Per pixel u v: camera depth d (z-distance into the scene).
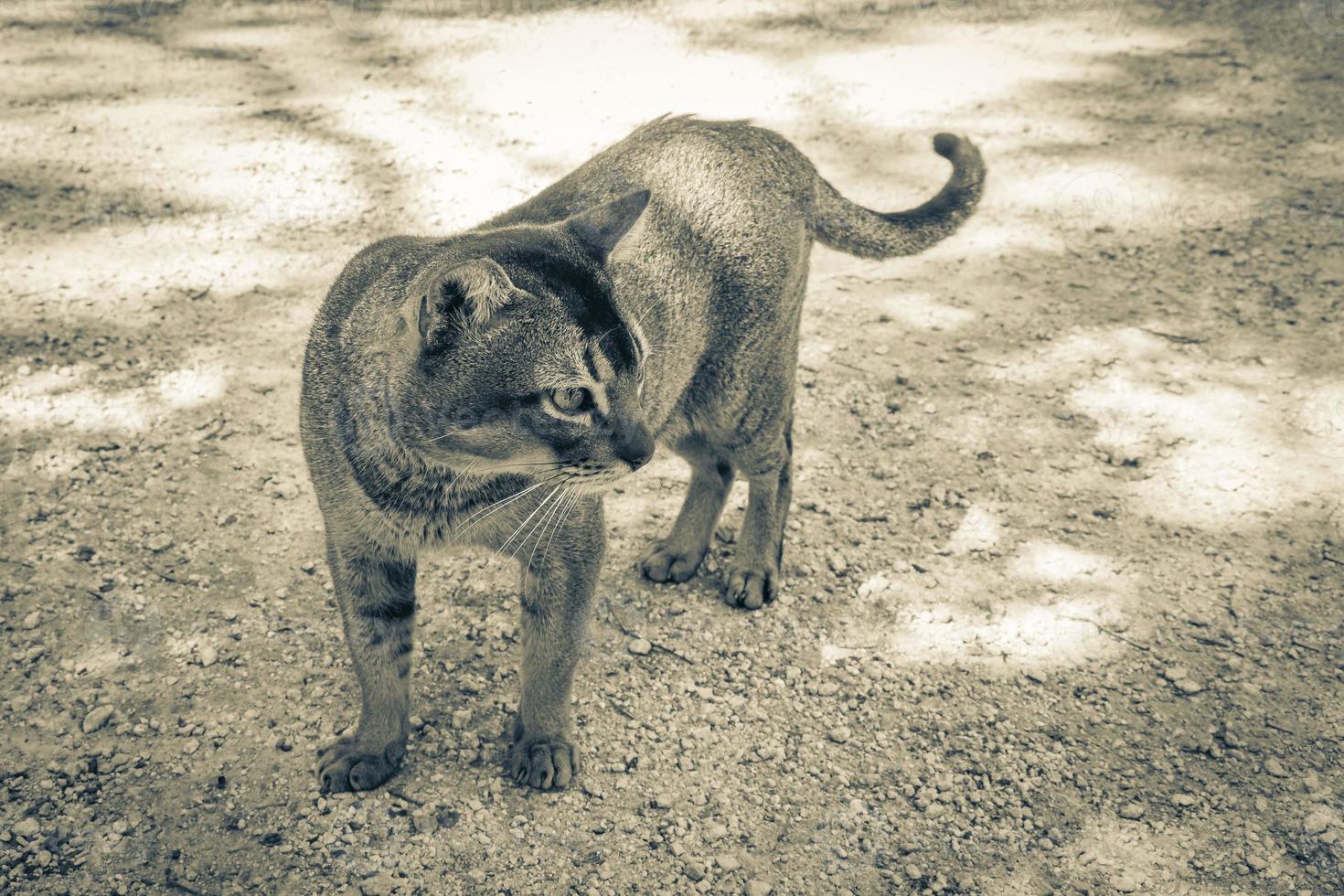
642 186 1.03
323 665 1.05
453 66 1.99
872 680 1.07
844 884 0.96
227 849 0.95
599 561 0.98
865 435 1.27
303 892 0.93
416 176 1.58
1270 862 0.97
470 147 1.68
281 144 1.65
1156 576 1.15
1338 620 1.11
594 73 1.99
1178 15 2.28
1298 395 1.30
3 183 1.49
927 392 1.31
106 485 1.16
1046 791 1.01
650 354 1.00
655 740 1.03
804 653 1.09
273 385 1.26
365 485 0.92
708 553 1.17
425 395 0.89
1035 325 1.39
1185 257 1.49
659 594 1.13
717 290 1.05
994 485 1.22
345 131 1.71
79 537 1.11
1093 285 1.45
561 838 0.97
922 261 1.49
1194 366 1.34
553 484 0.93
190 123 1.70
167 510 1.14
